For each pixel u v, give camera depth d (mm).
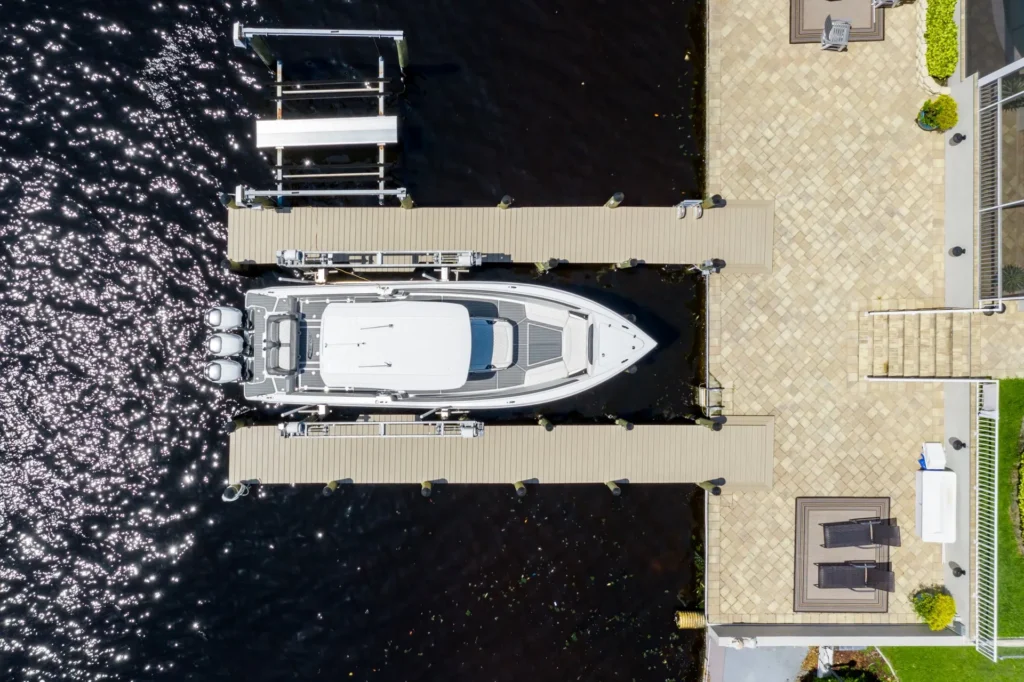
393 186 13352
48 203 13188
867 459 13219
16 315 13188
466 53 13359
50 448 13219
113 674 13023
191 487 13297
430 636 13180
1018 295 11297
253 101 13273
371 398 11930
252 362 12094
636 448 13234
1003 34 11500
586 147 13398
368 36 12438
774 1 13039
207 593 13156
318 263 12531
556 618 13289
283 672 13055
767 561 13219
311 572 13203
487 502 13352
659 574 13461
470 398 11977
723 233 13180
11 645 13023
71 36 13125
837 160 13141
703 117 13422
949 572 13008
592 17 13383
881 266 13141
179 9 13211
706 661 13242
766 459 13219
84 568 13133
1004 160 11562
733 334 13242
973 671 12758
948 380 12328
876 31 12992
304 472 13055
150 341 13297
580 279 13609
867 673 13211
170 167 13242
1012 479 12281
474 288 12062
